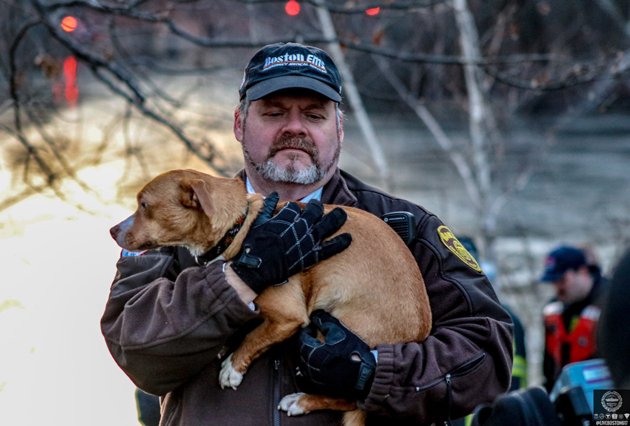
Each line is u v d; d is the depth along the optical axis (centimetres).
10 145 1080
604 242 1780
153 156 1185
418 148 2512
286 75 469
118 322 445
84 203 992
